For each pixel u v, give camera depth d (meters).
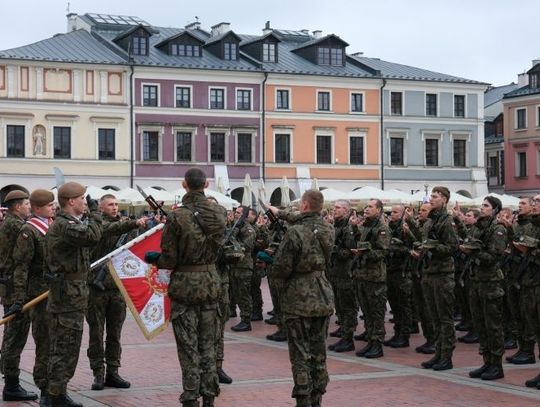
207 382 9.52
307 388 9.84
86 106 51.56
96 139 51.97
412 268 15.23
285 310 9.96
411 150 60.31
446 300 13.30
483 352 12.74
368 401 11.00
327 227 10.13
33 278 10.81
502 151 72.50
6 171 49.81
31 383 12.23
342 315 15.62
